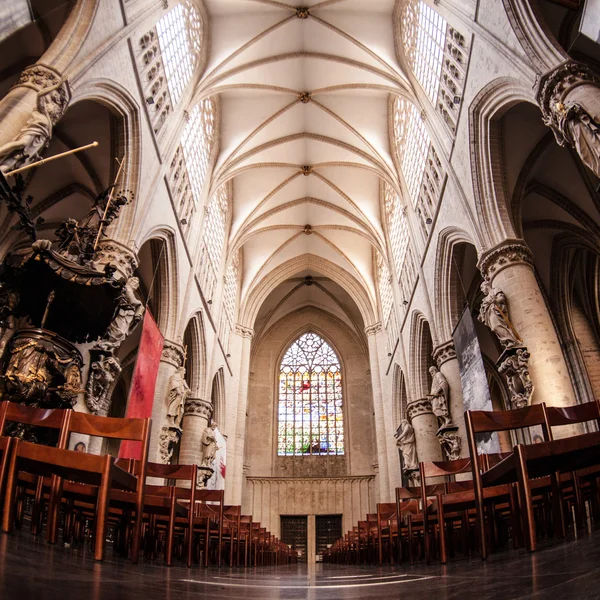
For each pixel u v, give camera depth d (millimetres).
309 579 7102
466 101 15352
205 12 20609
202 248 23531
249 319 33125
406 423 24156
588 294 20125
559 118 10422
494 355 24734
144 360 15469
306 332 40844
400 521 9305
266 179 29406
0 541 3762
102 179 16719
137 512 5418
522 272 13508
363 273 34000
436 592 3369
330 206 31172
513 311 13156
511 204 15219
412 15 19562
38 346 9203
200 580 4992
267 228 32094
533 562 3869
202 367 23797
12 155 9438
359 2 20703
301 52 22688
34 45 13547
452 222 17656
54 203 17375
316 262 35344
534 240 19375
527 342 12539
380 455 29547
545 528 6262
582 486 6332
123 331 12914
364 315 33969
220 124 25312
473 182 15320
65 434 5238
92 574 3488
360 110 25219
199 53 20609
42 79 10773
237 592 4102
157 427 17594
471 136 15227
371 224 30078
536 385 11977
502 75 13000
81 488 5836
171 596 3146
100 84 13242
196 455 22406
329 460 35688
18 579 2541
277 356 39656
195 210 22359
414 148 22156
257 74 23156
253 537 13719
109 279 9859
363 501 33750
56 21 13031
